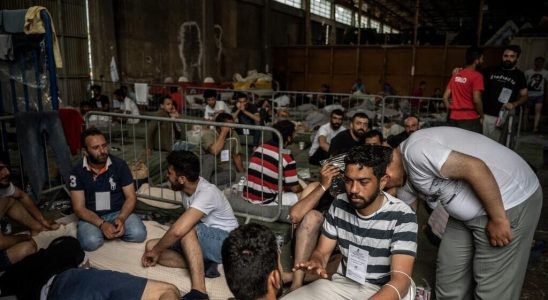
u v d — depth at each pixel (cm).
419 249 313
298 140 707
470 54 448
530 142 757
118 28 1048
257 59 1706
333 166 247
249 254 126
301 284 239
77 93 988
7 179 284
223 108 718
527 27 1083
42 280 211
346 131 421
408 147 191
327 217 201
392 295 164
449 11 2517
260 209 330
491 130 481
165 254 271
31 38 371
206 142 436
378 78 1598
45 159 370
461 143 192
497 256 196
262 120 713
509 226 184
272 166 325
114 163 304
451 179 189
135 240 299
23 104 407
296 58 1722
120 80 1063
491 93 473
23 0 841
